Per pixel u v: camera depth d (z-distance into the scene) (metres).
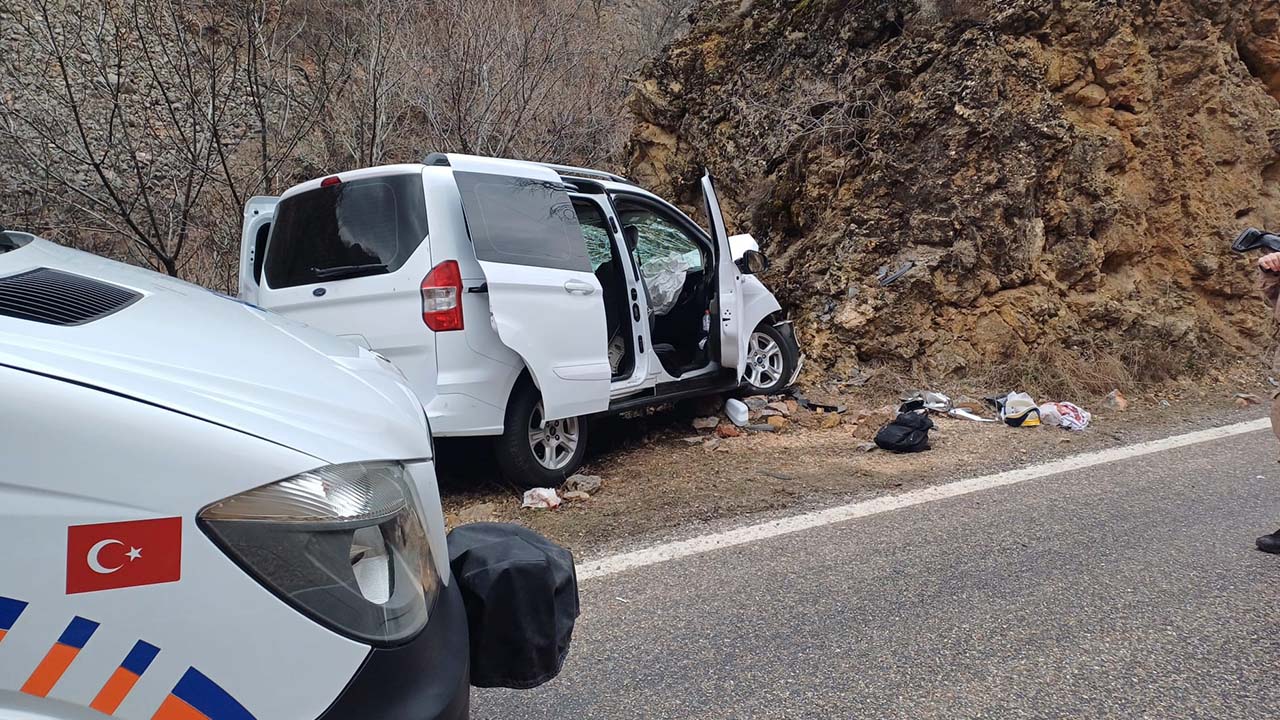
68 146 8.32
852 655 3.07
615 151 12.38
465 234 4.64
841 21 9.42
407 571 1.57
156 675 1.28
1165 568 3.79
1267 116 9.66
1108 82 8.84
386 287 4.57
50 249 2.14
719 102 10.46
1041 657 3.03
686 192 10.78
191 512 1.31
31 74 8.35
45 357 1.34
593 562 4.04
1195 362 8.41
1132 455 5.72
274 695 1.34
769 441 6.32
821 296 8.23
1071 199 8.42
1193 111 9.29
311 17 10.36
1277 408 4.23
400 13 9.89
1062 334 8.03
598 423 6.86
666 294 6.83
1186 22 9.28
